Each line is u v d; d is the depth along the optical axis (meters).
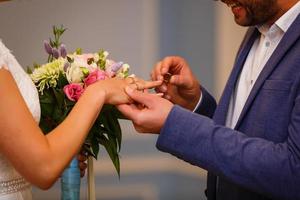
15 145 1.05
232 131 1.10
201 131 1.09
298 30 1.13
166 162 2.09
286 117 1.11
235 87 1.33
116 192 2.09
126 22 2.02
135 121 1.14
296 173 1.02
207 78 2.05
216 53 2.03
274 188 1.05
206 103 1.54
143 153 2.08
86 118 1.13
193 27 2.03
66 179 1.39
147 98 1.14
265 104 1.14
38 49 2.02
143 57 2.04
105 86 1.17
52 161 1.07
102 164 2.07
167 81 1.47
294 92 1.10
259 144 1.07
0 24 2.01
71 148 1.10
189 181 2.11
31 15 2.00
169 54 2.04
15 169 1.13
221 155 1.07
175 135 1.10
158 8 2.02
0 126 1.05
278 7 1.20
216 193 1.34
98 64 1.34
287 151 1.04
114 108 1.28
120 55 2.03
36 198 2.06
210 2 2.00
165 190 2.12
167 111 1.12
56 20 2.01
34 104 1.18
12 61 1.16
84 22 2.01
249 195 1.21
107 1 2.00
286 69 1.12
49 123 1.31
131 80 1.25
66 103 1.29
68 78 1.27
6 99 1.05
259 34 1.33
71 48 2.02
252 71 1.29
